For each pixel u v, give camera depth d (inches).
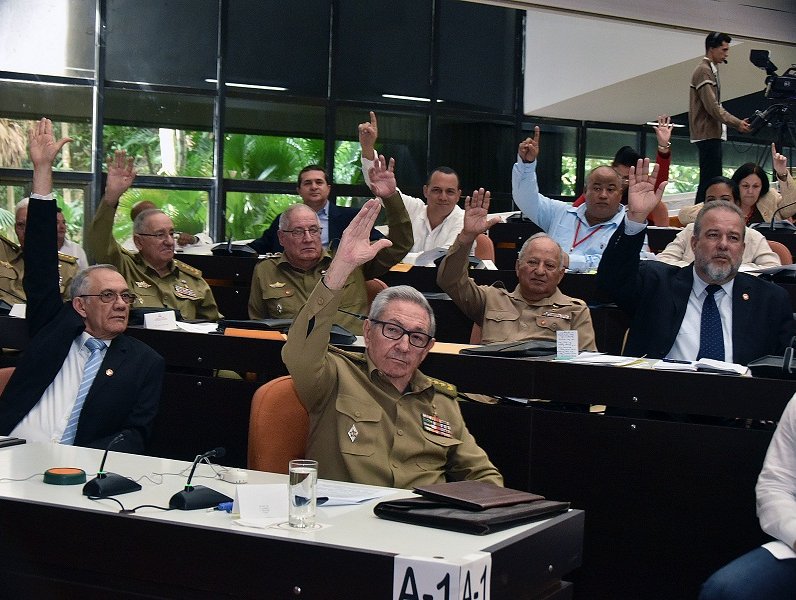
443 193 253.4
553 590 80.2
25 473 92.1
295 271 194.5
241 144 458.9
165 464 98.5
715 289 146.5
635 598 120.1
